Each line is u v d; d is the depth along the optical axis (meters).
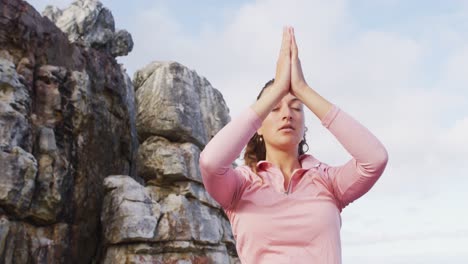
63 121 19.16
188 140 24.41
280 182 2.34
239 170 2.44
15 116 16.59
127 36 29.38
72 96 19.84
